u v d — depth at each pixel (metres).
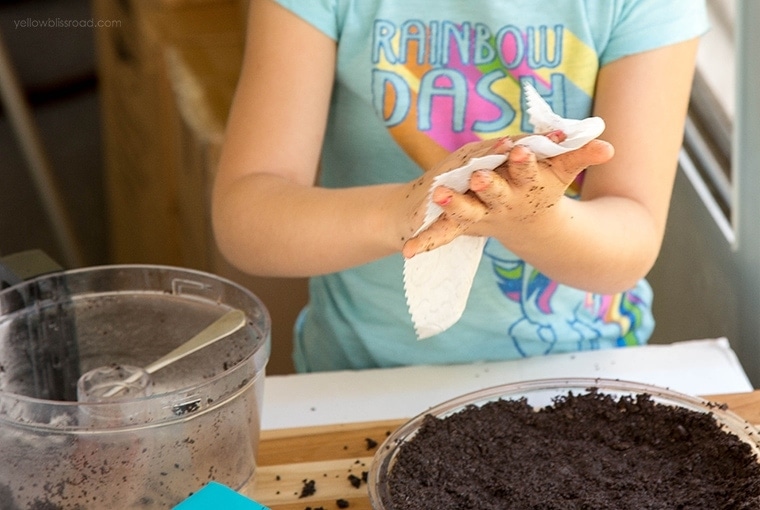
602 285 1.08
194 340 0.94
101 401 0.83
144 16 2.12
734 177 1.30
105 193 3.19
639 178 1.13
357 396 1.11
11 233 2.96
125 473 0.85
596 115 1.17
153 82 2.08
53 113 3.58
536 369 1.15
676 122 1.15
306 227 1.04
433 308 0.86
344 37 1.18
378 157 1.22
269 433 1.04
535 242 0.97
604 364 1.15
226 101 1.87
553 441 0.96
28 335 0.94
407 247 0.81
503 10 1.16
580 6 1.15
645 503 0.89
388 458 0.93
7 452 0.84
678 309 1.50
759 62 1.22
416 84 1.18
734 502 0.88
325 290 1.30
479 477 0.92
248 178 1.12
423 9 1.17
